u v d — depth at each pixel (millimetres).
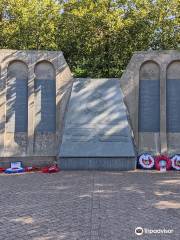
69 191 9430
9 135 14070
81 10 21078
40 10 22031
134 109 14328
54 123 14305
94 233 6020
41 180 11211
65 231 6152
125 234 5980
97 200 8383
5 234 6020
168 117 14258
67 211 7453
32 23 21781
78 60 22938
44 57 14414
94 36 21578
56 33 22703
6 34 21688
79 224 6543
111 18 20844
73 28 22047
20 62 14398
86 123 13883
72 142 13547
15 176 12188
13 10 21516
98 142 13555
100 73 22156
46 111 14328
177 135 14156
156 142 14148
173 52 14352
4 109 14086
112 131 13742
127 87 14461
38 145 14117
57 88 14383
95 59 22109
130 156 13289
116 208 7652
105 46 21938
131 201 8273
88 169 13336
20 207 7824
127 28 21328
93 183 10539
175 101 14305
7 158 13914
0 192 9391
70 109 14086
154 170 13383
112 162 13328
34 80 14336
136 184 10375
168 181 10938
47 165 13992
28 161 13961
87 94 14336
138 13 21234
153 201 8273
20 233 6070
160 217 6980
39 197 8766
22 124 14195
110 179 11258
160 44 22438
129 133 13758
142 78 14461
